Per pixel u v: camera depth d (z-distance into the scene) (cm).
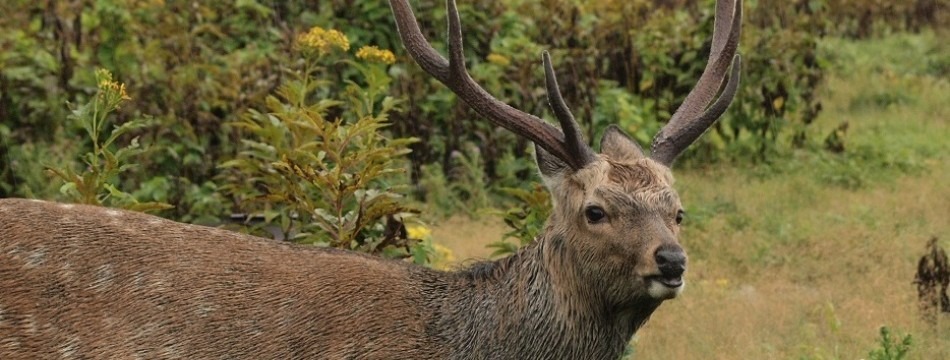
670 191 745
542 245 776
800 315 1192
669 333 1136
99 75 952
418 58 795
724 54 841
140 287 748
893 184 1678
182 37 1547
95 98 948
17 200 775
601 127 1709
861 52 2516
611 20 1845
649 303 755
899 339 1113
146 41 1535
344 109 1520
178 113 1423
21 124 1427
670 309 1198
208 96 1441
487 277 790
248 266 767
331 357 754
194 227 784
